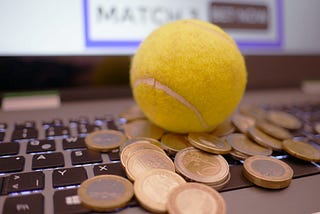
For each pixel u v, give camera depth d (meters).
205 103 0.18
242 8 0.35
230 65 0.18
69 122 0.25
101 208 0.14
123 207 0.15
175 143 0.20
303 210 0.15
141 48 0.20
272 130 0.22
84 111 0.28
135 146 0.19
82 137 0.22
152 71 0.19
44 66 0.29
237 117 0.24
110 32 0.30
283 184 0.16
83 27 0.30
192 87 0.18
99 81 0.30
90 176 0.17
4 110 0.28
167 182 0.16
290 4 0.37
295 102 0.33
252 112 0.27
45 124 0.24
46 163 0.18
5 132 0.23
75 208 0.15
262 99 0.34
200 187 0.15
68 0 0.29
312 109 0.31
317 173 0.18
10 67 0.28
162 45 0.19
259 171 0.17
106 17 0.30
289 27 0.37
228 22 0.34
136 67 0.20
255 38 0.35
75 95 0.32
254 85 0.37
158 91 0.18
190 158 0.18
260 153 0.19
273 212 0.15
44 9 0.28
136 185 0.15
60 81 0.29
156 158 0.18
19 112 0.27
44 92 0.30
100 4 0.30
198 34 0.18
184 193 0.15
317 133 0.24
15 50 0.28
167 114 0.19
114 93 0.33
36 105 0.29
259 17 0.35
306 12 0.38
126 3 0.31
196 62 0.18
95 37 0.30
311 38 0.38
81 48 0.30
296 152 0.19
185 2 0.33
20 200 0.15
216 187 0.16
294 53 0.37
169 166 0.17
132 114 0.25
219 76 0.18
